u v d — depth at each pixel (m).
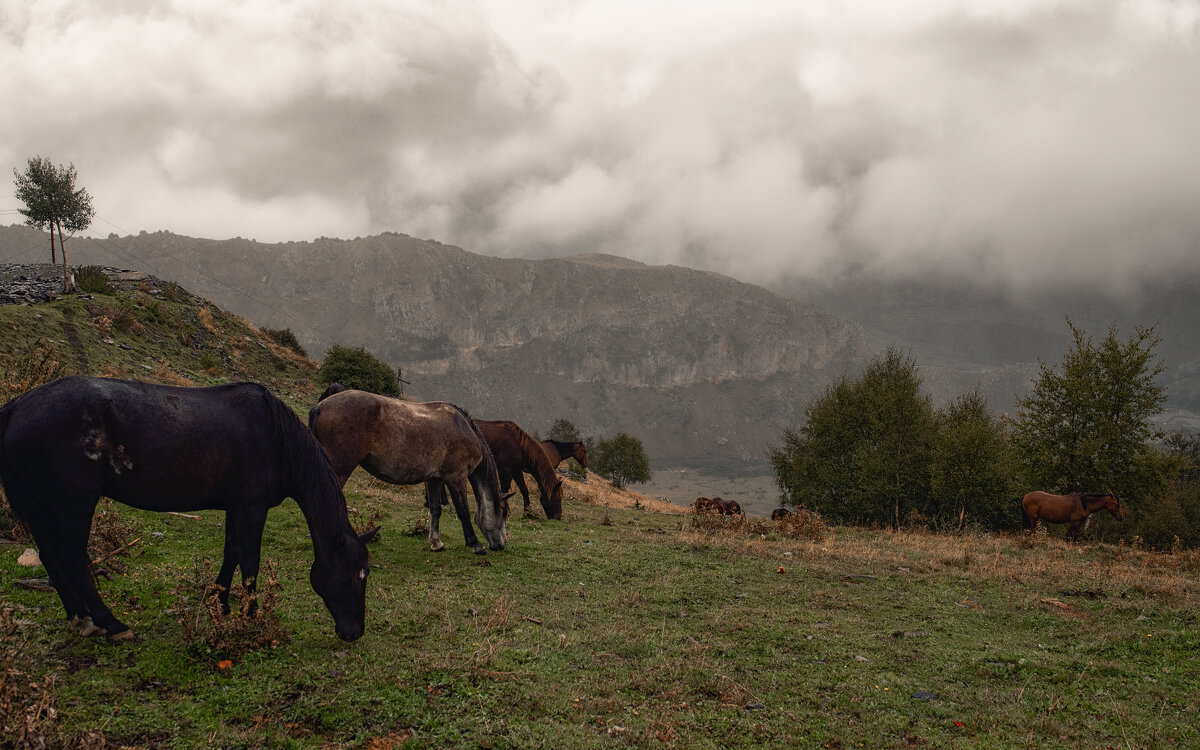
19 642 5.04
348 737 4.68
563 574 10.14
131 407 5.42
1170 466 26.17
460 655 6.29
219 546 8.89
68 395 5.24
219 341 34.53
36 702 4.06
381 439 9.38
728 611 8.84
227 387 6.10
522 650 6.58
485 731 4.89
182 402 5.70
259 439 5.96
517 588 9.05
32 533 5.28
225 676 5.32
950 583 11.61
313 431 9.12
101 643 5.44
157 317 31.62
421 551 10.56
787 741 5.14
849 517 32.16
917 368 31.78
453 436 10.17
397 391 38.19
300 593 7.52
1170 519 40.50
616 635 7.37
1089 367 27.17
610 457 79.00
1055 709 5.96
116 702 4.67
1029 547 18.39
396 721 4.96
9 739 3.79
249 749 4.37
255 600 5.89
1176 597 10.84
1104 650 7.81
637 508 28.59
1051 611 9.85
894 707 5.93
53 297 28.22
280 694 5.16
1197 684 6.69
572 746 4.77
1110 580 12.06
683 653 7.01
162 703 4.77
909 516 27.80
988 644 8.02
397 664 5.95
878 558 13.72
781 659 7.02
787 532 16.20
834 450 32.78
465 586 8.84
